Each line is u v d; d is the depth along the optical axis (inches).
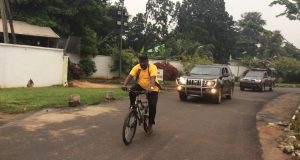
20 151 286.5
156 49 1593.3
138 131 383.9
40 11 1237.1
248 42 2886.3
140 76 350.9
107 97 617.0
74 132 360.2
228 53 2918.3
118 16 1113.4
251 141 367.2
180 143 342.3
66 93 632.4
